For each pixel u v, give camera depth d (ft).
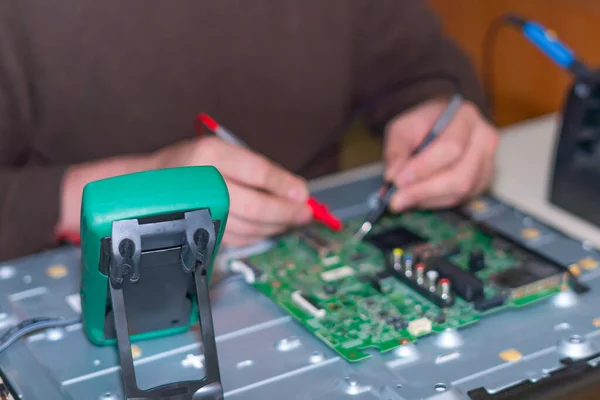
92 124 4.52
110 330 2.53
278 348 2.56
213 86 4.68
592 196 3.66
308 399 2.32
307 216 3.31
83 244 2.23
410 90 5.09
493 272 2.94
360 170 4.18
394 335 2.60
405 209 3.53
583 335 2.61
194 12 4.52
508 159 4.35
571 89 3.63
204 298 2.35
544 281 2.85
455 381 2.38
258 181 3.19
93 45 4.37
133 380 2.25
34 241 3.63
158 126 4.62
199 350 2.57
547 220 3.65
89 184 2.20
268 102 4.88
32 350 2.58
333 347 2.54
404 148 4.20
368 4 5.16
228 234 3.18
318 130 5.13
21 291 2.91
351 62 5.28
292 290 2.88
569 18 6.29
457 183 3.62
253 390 2.36
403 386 2.35
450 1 7.55
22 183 3.70
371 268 3.01
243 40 4.69
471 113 4.17
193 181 2.23
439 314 2.71
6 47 4.18
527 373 2.42
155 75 4.53
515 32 6.71
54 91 4.38
